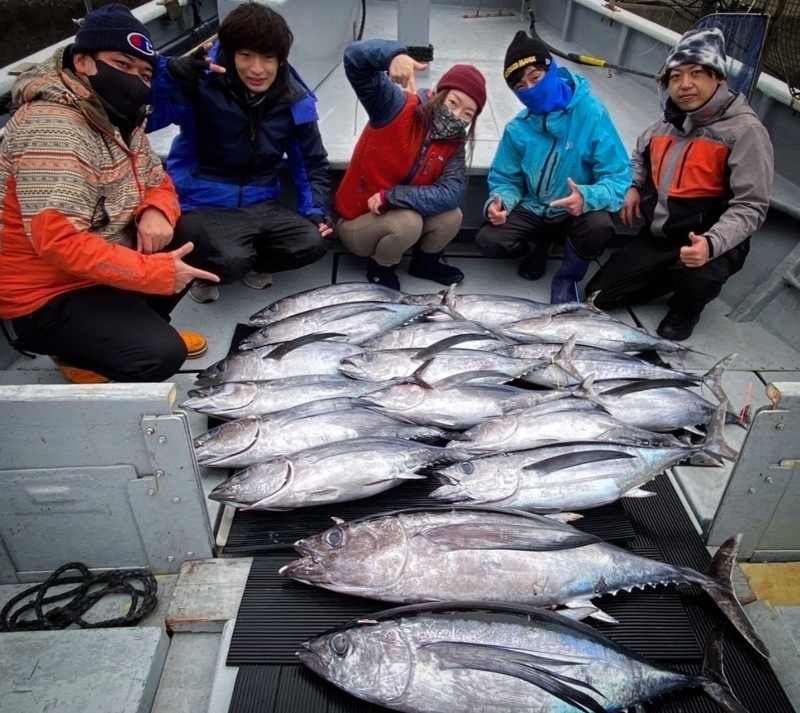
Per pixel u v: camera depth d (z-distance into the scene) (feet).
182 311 10.21
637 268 10.12
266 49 8.27
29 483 5.63
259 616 5.78
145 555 6.32
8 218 6.85
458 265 11.79
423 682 4.91
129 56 6.60
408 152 9.62
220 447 7.11
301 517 6.75
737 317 10.46
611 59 15.42
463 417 7.77
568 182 9.55
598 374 8.61
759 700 5.36
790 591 6.40
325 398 7.78
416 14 14.15
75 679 5.27
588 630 5.15
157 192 8.04
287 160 10.48
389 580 5.66
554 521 5.97
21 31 39.06
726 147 9.14
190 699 5.50
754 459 5.89
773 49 10.85
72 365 8.05
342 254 11.93
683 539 6.64
